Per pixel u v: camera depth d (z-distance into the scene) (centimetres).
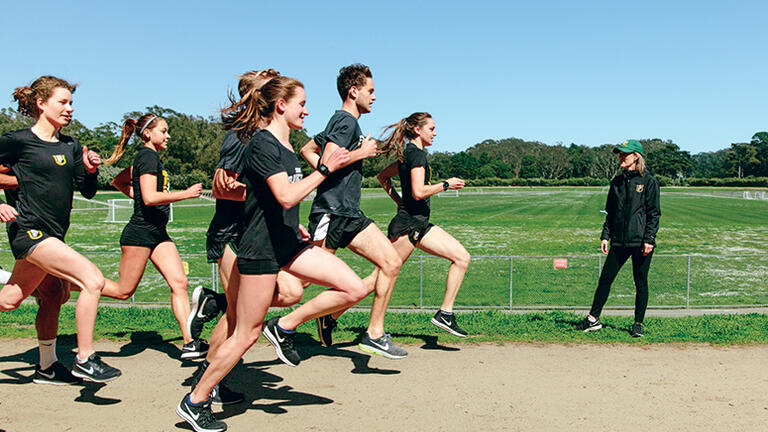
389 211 4234
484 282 1259
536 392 438
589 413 394
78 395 425
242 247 333
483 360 528
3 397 419
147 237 501
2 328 635
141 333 634
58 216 427
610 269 643
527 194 8194
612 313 886
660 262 1478
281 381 464
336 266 356
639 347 579
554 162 14838
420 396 427
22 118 9312
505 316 747
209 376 342
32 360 518
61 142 434
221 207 420
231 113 382
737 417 388
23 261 426
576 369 500
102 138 9312
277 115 346
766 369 501
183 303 509
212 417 351
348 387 449
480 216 3744
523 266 1471
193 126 9281
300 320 390
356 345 586
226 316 390
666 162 14500
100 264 1447
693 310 926
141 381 462
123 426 365
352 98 466
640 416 389
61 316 720
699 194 8006
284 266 354
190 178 8738
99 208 4603
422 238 532
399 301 1046
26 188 412
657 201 619
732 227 2928
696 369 501
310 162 483
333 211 460
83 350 405
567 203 5481
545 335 621
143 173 487
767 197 7169
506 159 15475
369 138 394
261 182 330
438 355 547
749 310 921
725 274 1323
